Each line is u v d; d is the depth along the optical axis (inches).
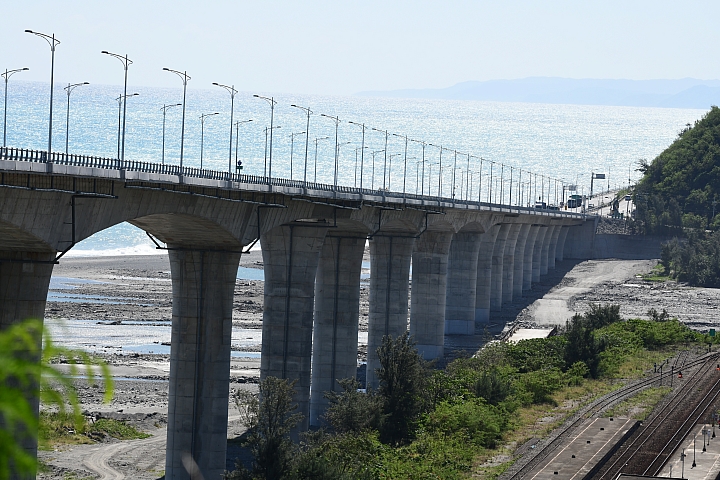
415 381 3887.8
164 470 3351.4
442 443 3491.6
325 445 3257.9
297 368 4183.1
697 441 3705.7
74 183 2541.8
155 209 2970.0
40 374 288.4
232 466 3528.5
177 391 3440.0
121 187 2751.0
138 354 5241.1
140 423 3897.6
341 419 3668.8
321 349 4768.7
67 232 2596.0
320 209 4382.4
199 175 3257.9
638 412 4256.9
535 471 3238.2
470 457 3442.4
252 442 2918.3
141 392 4394.7
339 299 4768.7
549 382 4793.3
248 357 5502.0
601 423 3986.2
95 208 2682.1
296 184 4178.2
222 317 3454.7
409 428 3720.5
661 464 3376.0
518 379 4808.1
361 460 3147.1
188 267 3469.5
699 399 4542.3
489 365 5044.3
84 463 3282.5
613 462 3410.4
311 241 4185.5
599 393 4810.5
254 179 3727.9
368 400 3737.7
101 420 3791.8
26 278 2541.8
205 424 3417.8
